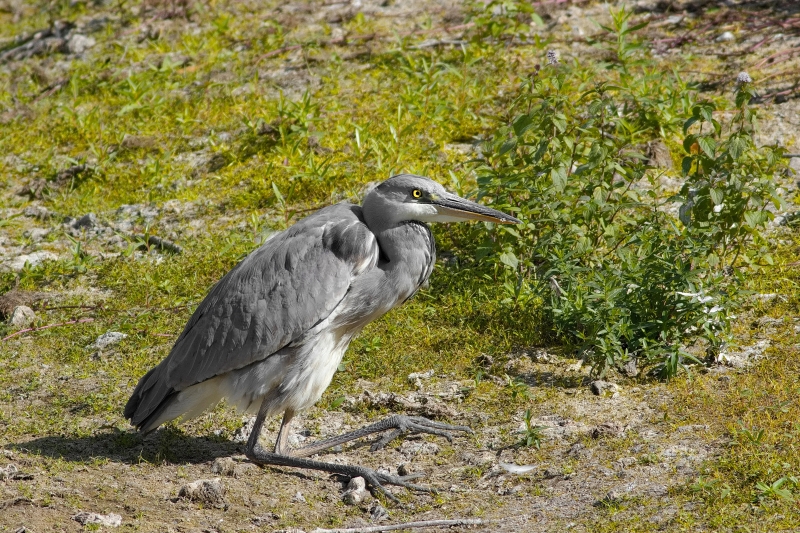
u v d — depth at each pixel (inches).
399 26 815.1
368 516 328.8
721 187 438.9
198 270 529.7
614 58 697.0
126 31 888.3
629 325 406.3
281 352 361.4
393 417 379.2
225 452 382.0
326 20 847.1
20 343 477.1
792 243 492.1
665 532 292.7
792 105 620.7
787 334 419.8
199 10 889.5
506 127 509.0
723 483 314.3
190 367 366.0
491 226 482.0
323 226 373.4
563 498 324.8
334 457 374.6
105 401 417.7
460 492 339.3
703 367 402.6
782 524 286.4
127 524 319.3
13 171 672.4
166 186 627.2
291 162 617.6
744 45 706.2
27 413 410.0
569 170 498.9
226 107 714.2
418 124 642.2
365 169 605.0
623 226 496.4
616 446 351.9
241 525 323.0
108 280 535.8
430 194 376.8
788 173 550.6
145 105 719.7
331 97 706.8
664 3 784.9
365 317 374.0
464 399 402.6
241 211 590.9
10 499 329.4
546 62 709.9
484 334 446.9
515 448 362.6
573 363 422.3
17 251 575.8
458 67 717.9
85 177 653.3
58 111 748.6
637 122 552.1
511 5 736.3
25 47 890.7
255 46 807.1
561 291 434.9
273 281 362.9
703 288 408.2
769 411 358.6
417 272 377.7
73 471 358.0
